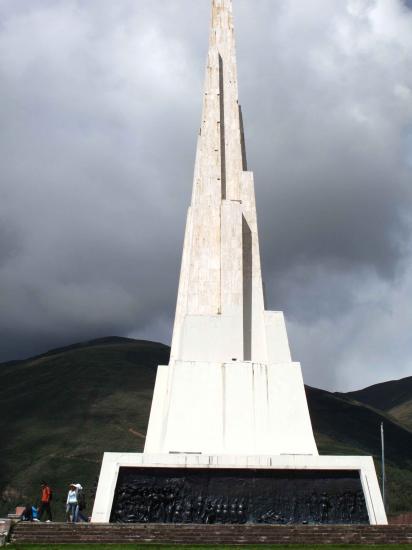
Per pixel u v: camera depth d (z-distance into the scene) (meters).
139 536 21.14
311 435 27.39
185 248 34.25
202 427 27.12
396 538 21.72
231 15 36.03
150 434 30.45
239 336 29.06
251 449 26.94
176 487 24.47
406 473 80.50
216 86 34.22
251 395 27.78
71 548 19.17
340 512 24.44
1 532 20.52
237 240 30.97
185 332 28.98
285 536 21.59
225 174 33.22
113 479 24.44
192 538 21.22
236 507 24.20
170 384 28.50
